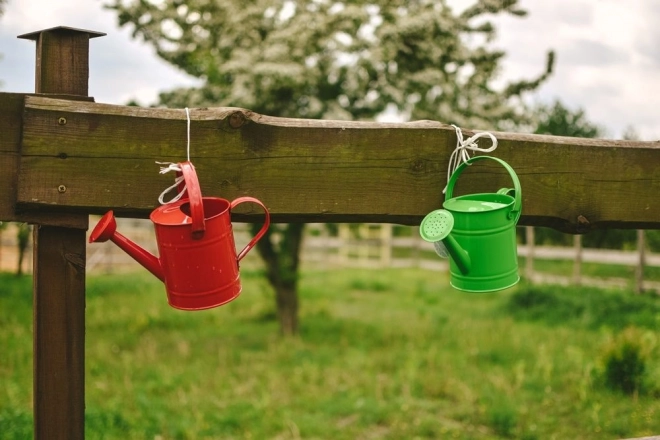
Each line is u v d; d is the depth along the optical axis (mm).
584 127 14992
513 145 1896
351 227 10727
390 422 4680
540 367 5879
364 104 7176
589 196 1978
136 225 18297
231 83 7066
